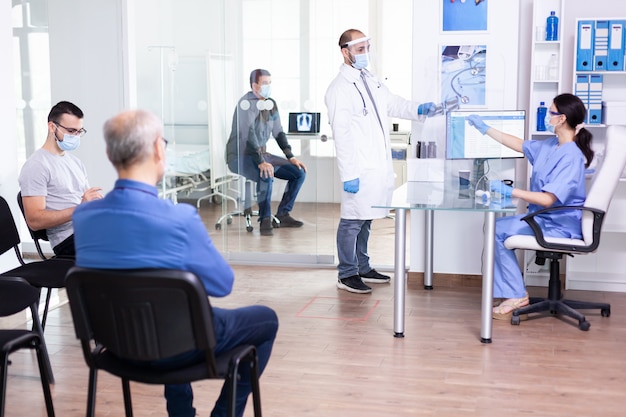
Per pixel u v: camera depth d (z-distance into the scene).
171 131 5.99
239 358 2.32
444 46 5.12
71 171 4.04
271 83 5.83
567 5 5.16
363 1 9.01
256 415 2.50
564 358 3.88
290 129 5.86
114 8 5.91
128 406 2.74
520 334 4.27
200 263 2.22
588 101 5.02
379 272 5.79
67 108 3.90
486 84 5.11
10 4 4.40
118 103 6.00
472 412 3.22
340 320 4.56
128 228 2.17
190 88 5.93
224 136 5.95
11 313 3.21
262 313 2.60
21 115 5.48
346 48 5.02
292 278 5.62
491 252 4.05
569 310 4.41
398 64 9.05
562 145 4.42
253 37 5.81
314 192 5.90
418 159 4.86
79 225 2.26
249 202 5.99
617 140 4.17
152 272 2.14
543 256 4.47
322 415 3.20
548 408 3.26
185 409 2.88
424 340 4.17
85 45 5.99
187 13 5.88
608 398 3.37
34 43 5.46
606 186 4.21
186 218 2.20
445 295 5.12
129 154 2.20
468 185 4.75
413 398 3.37
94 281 2.19
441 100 5.15
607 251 5.28
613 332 4.30
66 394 3.45
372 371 3.70
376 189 5.09
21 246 6.29
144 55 5.96
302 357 3.90
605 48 4.94
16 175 4.52
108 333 2.25
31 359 3.90
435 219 5.33
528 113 5.24
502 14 5.06
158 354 2.22
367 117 5.05
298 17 5.73
